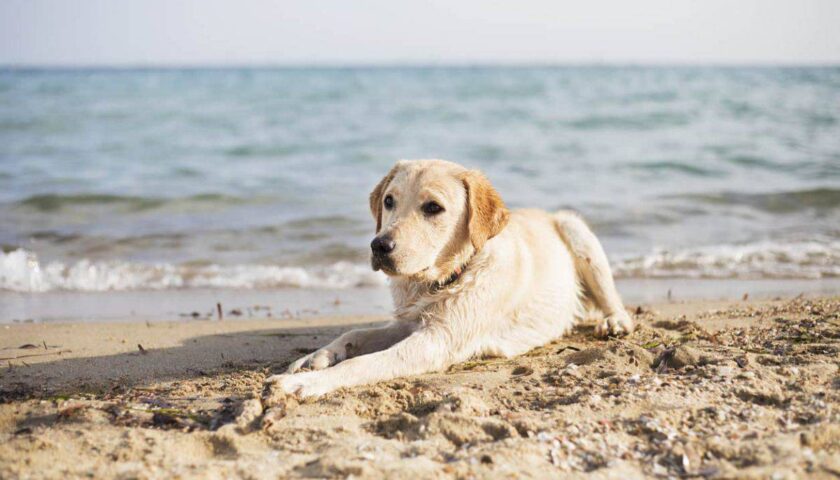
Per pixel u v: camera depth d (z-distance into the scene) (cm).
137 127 2320
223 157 1767
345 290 816
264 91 4106
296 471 312
